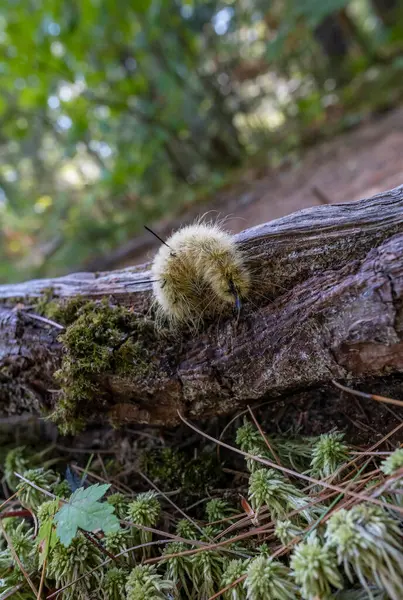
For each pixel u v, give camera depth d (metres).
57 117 0.64
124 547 0.15
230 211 0.46
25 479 0.17
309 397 0.17
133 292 0.18
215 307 0.16
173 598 0.13
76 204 0.69
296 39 0.77
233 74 0.76
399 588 0.11
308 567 0.11
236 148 0.71
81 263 0.56
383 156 0.39
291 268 0.15
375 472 0.13
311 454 0.15
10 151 0.78
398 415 0.15
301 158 0.53
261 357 0.15
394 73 0.60
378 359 0.13
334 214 0.15
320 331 0.14
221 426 0.18
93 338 0.17
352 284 0.13
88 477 0.19
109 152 0.70
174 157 0.68
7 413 0.20
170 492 0.17
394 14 0.78
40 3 0.52
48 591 0.15
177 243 0.16
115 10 0.55
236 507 0.16
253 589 0.12
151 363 0.16
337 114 0.62
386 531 0.11
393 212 0.14
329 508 0.12
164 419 0.18
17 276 0.61
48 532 0.13
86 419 0.18
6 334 0.18
